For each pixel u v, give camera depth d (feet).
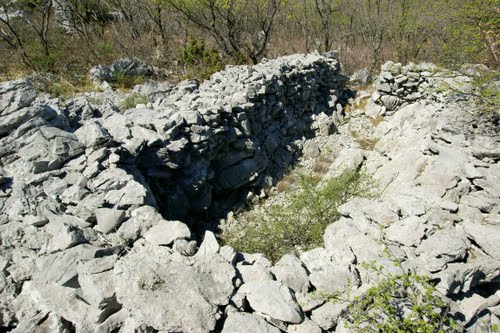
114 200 15.17
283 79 33.32
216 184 25.27
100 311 11.10
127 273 11.46
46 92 36.96
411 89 38.04
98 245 13.29
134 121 21.33
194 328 10.30
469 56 30.12
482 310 12.07
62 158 16.43
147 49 50.16
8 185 15.57
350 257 13.01
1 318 11.98
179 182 21.97
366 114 41.57
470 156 18.65
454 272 11.80
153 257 12.42
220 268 11.94
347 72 56.24
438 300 10.61
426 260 12.35
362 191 20.98
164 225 13.60
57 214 14.48
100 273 11.67
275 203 26.00
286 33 67.31
